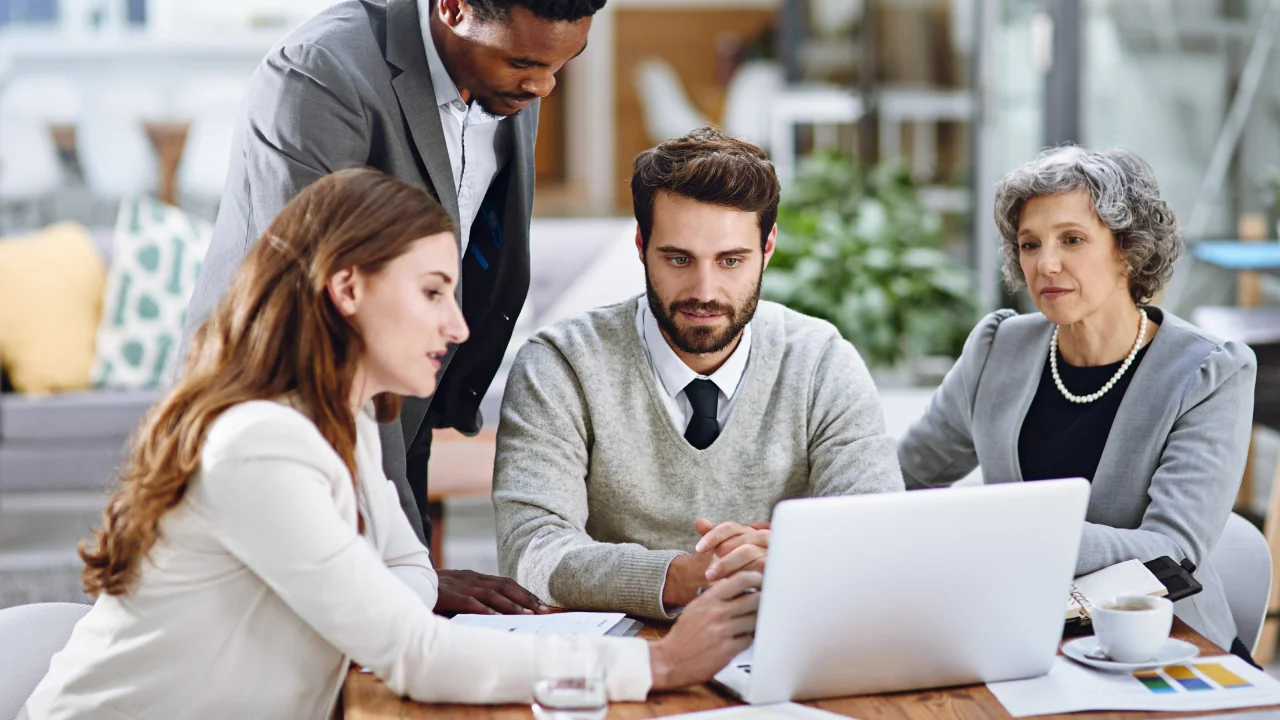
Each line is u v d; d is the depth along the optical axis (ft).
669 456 6.06
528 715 4.44
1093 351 6.43
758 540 5.20
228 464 4.33
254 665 4.54
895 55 19.67
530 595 5.55
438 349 4.68
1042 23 16.66
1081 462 6.42
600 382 6.07
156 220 14.60
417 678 4.46
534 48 5.75
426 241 4.60
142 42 18.24
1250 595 6.35
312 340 4.56
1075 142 16.48
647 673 4.55
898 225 18.28
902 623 4.42
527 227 6.98
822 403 6.16
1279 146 15.19
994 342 6.82
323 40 5.95
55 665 4.82
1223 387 6.12
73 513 14.80
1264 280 14.82
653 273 5.78
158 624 4.53
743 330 6.13
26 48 18.02
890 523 4.25
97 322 14.33
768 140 27.50
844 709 4.45
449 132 6.45
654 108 33.83
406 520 5.40
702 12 37.06
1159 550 5.83
